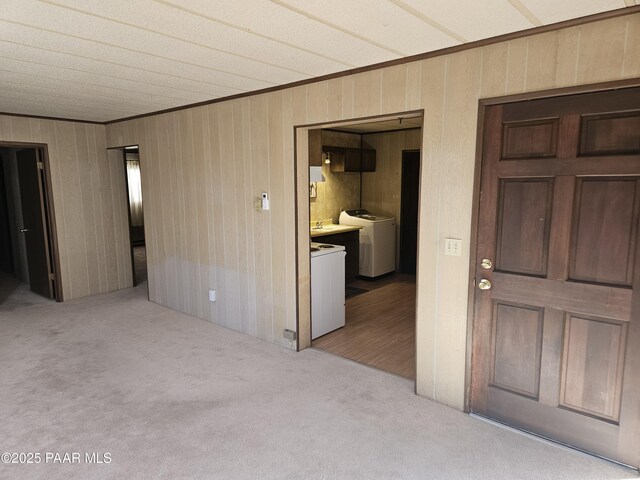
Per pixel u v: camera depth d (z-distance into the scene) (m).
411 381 3.21
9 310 5.00
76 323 4.54
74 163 5.35
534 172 2.34
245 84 3.44
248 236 4.02
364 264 6.41
